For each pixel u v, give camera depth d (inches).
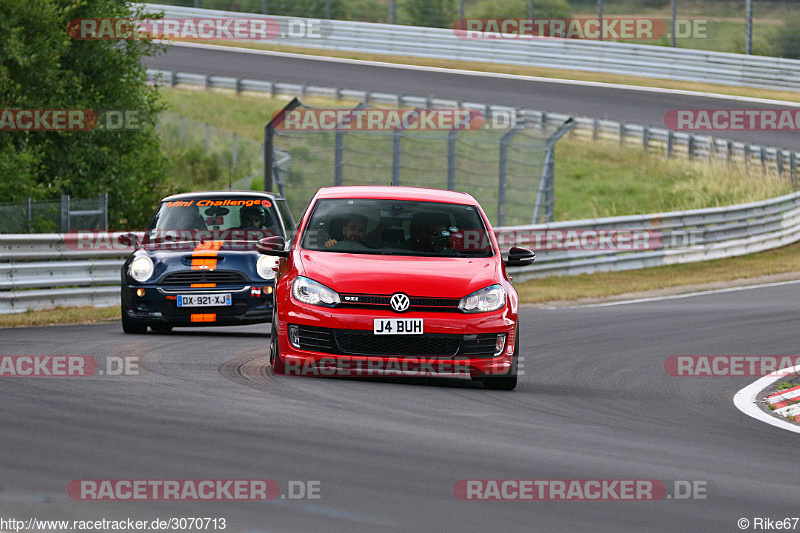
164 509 642.2
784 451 909.2
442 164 4566.9
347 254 1228.5
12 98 2952.8
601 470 783.1
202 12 6496.1
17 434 832.9
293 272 1196.5
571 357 1555.1
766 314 2180.1
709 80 5826.8
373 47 6437.0
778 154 4707.2
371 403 1023.6
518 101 5383.9
